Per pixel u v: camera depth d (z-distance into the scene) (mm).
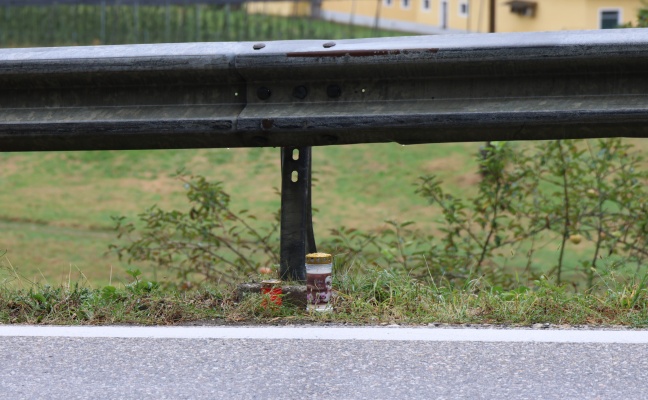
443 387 3342
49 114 4676
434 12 48031
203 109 4570
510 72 4355
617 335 3941
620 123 4285
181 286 7062
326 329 4082
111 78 4590
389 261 6980
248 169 25891
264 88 4531
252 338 3951
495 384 3369
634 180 7680
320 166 25688
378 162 25734
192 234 7664
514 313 4285
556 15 40844
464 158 25625
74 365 3631
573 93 4344
